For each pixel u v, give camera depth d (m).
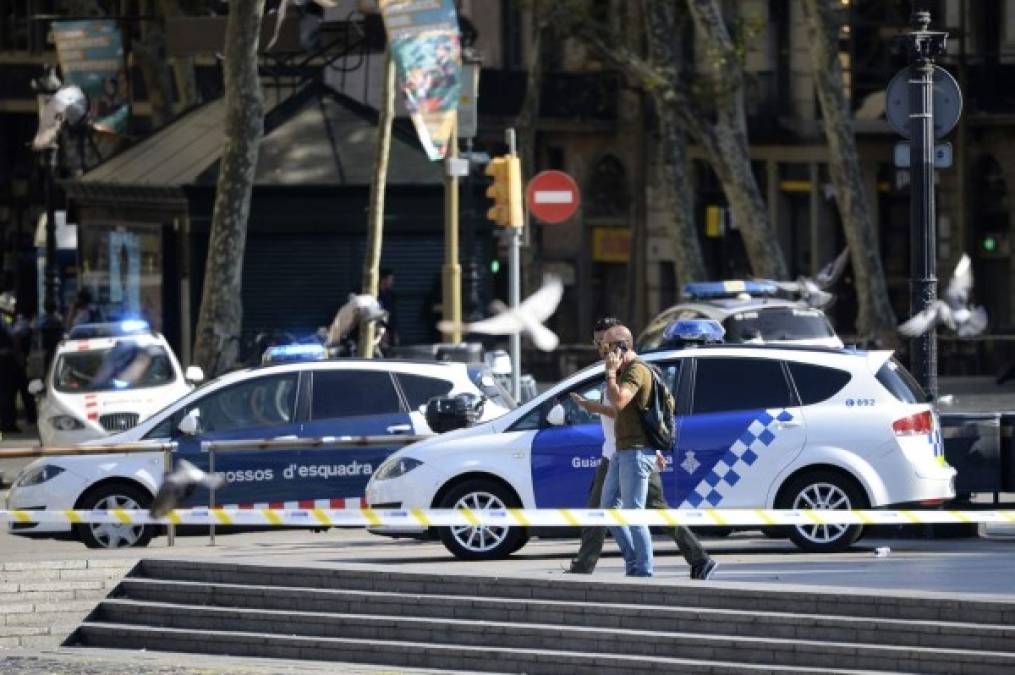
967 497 58.12
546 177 74.94
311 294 100.56
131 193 104.00
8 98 171.12
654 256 155.88
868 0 144.50
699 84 118.19
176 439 59.47
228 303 96.12
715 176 153.38
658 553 53.91
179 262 101.44
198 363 96.31
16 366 98.38
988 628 40.84
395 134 102.56
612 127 155.12
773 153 149.00
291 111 103.38
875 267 117.88
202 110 112.19
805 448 52.53
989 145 141.50
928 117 59.97
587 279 160.00
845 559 51.72
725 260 154.25
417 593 47.41
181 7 123.44
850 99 144.62
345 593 47.88
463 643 45.91
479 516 47.06
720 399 53.03
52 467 58.69
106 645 50.03
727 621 43.41
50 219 111.06
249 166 95.88
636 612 44.41
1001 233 141.75
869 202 145.88
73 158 121.50
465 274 99.44
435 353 82.56
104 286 108.25
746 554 53.53
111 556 53.22
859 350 53.84
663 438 46.12
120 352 79.75
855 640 42.09
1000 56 140.50
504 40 158.38
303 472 58.69
